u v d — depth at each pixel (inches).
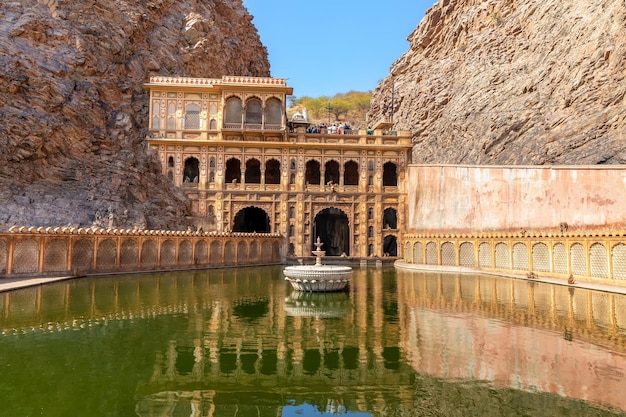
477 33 2427.4
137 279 1081.4
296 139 1914.4
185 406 328.8
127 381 376.8
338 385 368.8
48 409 313.3
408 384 368.5
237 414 314.2
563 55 1680.6
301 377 389.7
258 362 429.4
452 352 456.8
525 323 594.2
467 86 2228.1
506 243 1288.1
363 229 1856.5
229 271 1371.8
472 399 332.8
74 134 1628.9
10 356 434.0
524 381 370.6
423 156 2362.2
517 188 1357.0
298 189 1845.5
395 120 2812.5
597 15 1577.3
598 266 979.9
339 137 1916.8
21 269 1013.2
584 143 1374.3
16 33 1675.7
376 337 520.7
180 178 1804.9
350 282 1117.1
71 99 1689.2
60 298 761.6
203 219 1776.6
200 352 459.5
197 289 912.3
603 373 386.0
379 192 1870.1
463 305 743.7
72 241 1101.7
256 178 2073.1
